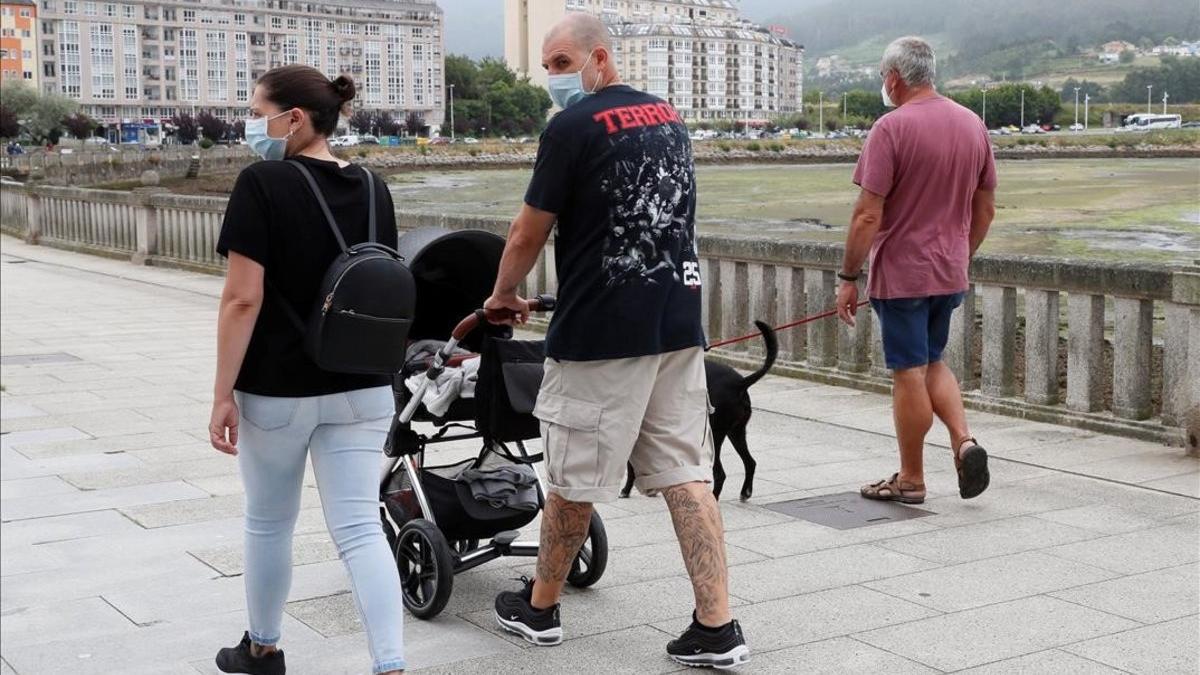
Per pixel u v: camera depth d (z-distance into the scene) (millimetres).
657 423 4344
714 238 10867
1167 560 5434
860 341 9844
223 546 6059
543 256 13281
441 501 4988
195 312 15406
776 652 4488
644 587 5281
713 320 11102
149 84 181000
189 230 20281
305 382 3959
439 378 4969
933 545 5742
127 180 80312
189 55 183375
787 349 10453
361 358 3887
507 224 12898
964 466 6254
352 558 3982
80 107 161875
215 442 3879
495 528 5078
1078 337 8117
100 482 7316
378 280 3877
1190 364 7238
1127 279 7719
